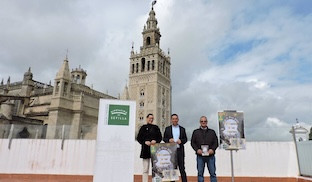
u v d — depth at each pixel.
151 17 106.50
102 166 7.25
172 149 7.77
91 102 62.44
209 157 8.79
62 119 49.19
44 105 58.72
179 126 9.30
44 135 15.57
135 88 96.56
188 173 14.17
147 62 97.31
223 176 13.76
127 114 7.71
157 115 89.62
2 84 77.19
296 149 13.46
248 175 13.62
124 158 7.38
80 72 80.50
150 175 14.22
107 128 7.50
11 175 14.54
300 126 13.84
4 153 14.90
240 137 8.95
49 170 14.62
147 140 8.62
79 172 14.52
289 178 13.22
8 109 46.19
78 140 15.03
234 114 9.22
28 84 66.06
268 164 13.65
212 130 9.08
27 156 14.88
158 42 104.88
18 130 15.56
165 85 100.19
